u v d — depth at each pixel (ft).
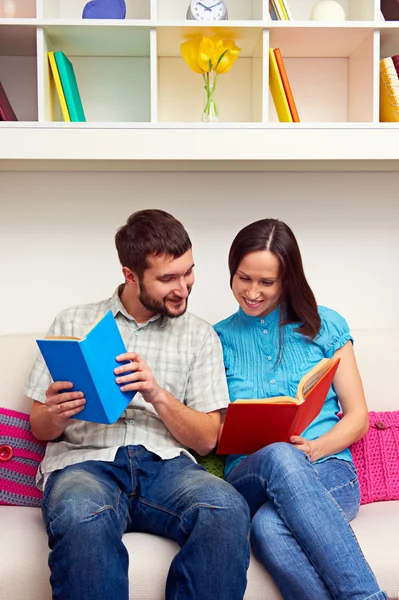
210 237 6.70
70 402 4.27
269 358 5.23
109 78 6.63
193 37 6.10
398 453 5.26
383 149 5.92
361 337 5.96
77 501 3.94
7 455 5.04
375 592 3.87
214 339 5.17
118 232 4.90
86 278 6.64
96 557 3.77
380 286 6.81
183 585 3.87
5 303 6.64
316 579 4.00
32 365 5.57
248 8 6.64
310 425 5.05
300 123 5.86
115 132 5.77
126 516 4.43
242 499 4.17
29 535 4.39
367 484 5.16
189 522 4.07
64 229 6.61
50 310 6.64
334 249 6.76
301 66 6.73
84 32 5.92
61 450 4.87
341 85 6.76
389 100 6.10
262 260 4.93
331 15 6.13
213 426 4.85
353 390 5.12
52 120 6.11
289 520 4.10
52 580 3.84
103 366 4.22
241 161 6.29
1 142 5.73
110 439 4.79
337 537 3.99
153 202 6.64
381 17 6.31
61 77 5.94
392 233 6.77
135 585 4.09
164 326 5.10
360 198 6.74
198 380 5.01
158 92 6.65
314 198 6.72
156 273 4.65
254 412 4.34
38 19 5.73
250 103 6.69
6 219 6.57
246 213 6.70
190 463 4.76
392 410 5.66
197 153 5.82
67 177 6.57
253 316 5.30
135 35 6.01
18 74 6.52
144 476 4.60
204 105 6.65
